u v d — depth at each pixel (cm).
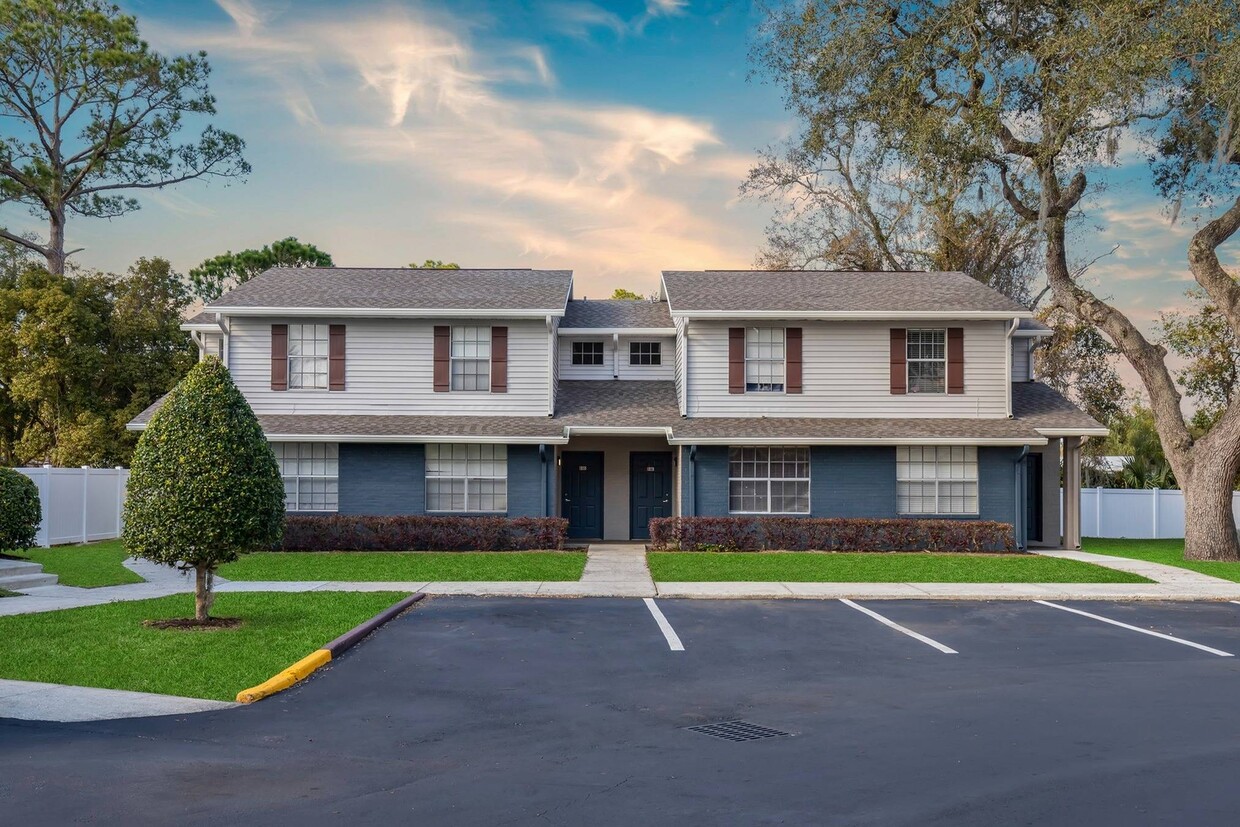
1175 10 2008
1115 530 3153
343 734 852
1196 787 706
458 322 2512
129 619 1352
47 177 3984
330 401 2495
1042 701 982
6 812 645
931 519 2422
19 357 3450
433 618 1459
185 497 1284
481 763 766
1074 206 2809
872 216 4022
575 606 1588
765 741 831
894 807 660
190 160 4353
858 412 2505
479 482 2462
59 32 3975
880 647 1271
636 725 887
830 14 2442
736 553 2266
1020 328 2708
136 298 3841
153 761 764
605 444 2719
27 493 1939
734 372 2508
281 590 1673
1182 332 3519
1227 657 1222
